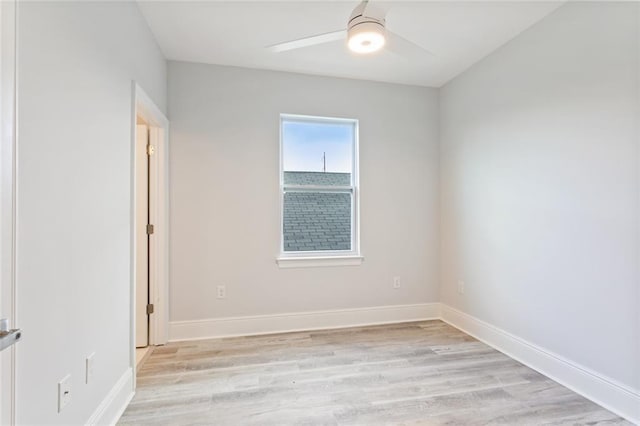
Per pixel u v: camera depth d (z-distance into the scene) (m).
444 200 3.39
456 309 3.18
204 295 2.85
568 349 2.05
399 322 3.30
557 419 1.72
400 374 2.20
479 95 2.85
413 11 2.12
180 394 1.95
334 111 3.16
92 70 1.47
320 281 3.12
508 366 2.32
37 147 1.10
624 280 1.75
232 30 2.35
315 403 1.86
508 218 2.54
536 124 2.28
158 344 2.69
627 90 1.72
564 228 2.08
